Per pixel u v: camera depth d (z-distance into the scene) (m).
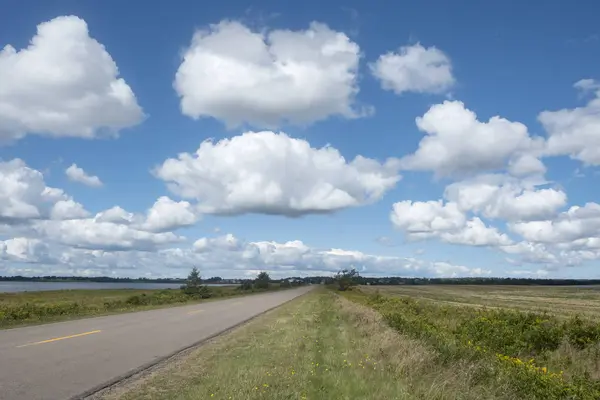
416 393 8.46
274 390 8.38
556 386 8.55
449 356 11.04
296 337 17.20
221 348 14.54
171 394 8.55
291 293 87.25
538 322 16.75
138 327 19.88
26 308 25.94
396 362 10.96
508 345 14.62
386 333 16.05
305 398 8.02
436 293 86.50
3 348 12.70
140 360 12.02
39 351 12.47
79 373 10.01
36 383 8.91
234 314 29.59
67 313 26.64
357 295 71.62
